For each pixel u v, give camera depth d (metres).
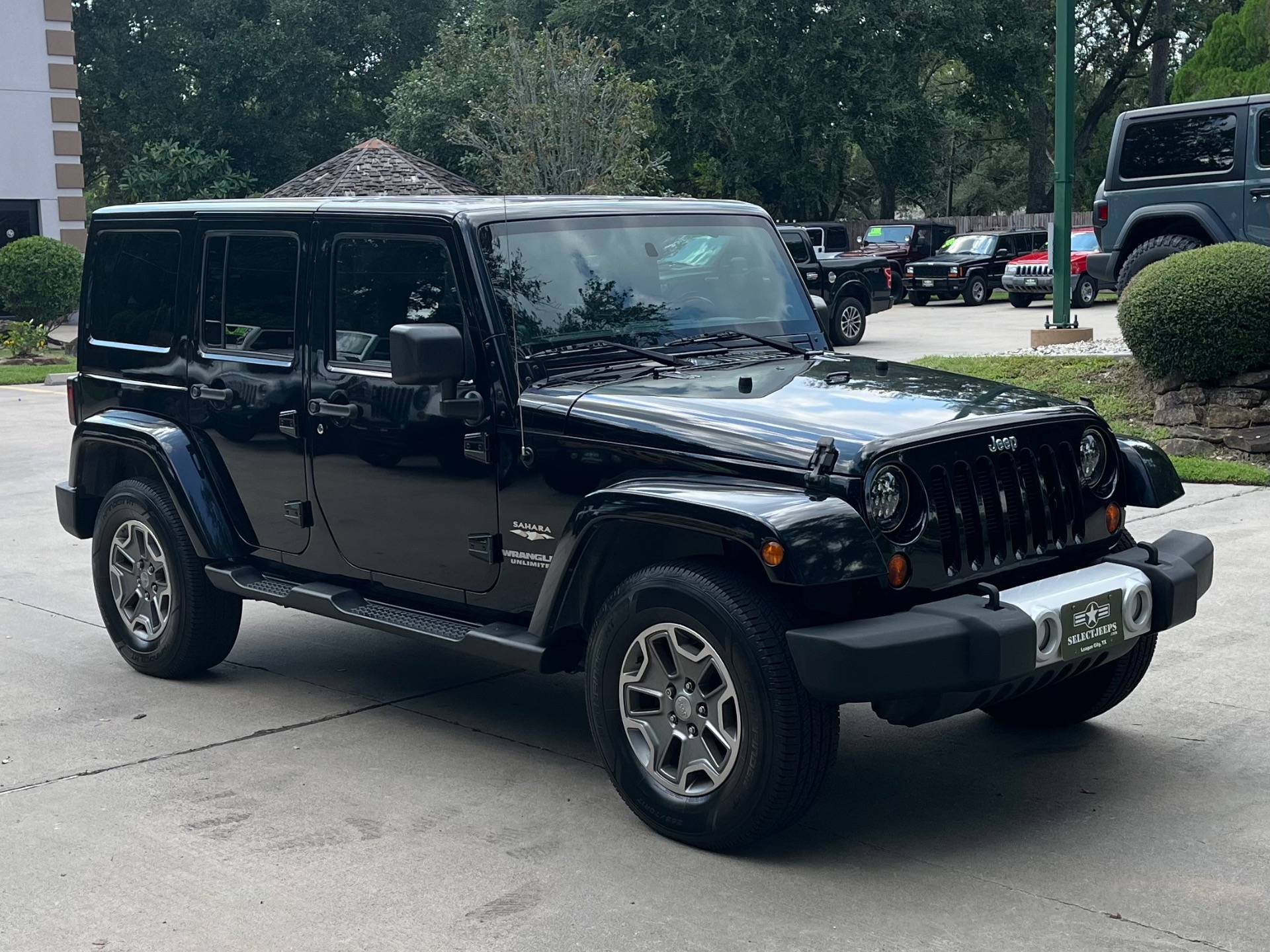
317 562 5.51
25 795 4.77
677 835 4.22
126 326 6.20
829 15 40.09
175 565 5.91
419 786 4.80
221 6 49.91
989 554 4.29
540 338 4.79
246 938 3.69
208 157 46.84
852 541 3.84
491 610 4.94
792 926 3.69
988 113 46.91
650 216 5.29
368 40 51.91
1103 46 48.44
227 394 5.67
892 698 3.80
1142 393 11.90
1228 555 7.77
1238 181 14.72
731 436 4.21
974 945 3.56
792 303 5.52
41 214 28.42
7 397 18.17
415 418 4.96
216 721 5.56
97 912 3.87
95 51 49.59
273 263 5.47
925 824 4.39
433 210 4.88
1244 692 5.60
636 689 4.31
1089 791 4.64
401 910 3.84
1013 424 4.35
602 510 4.22
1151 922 3.68
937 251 36.50
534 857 4.19
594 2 39.75
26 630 7.08
